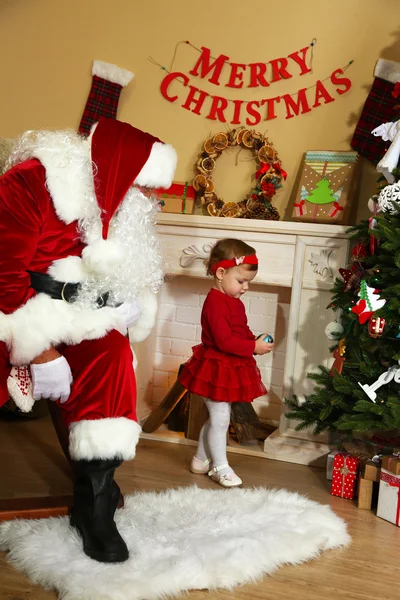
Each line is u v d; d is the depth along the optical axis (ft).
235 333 8.16
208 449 8.21
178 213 10.32
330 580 5.68
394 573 5.90
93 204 5.75
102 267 5.73
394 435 8.43
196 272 9.55
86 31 11.19
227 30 10.43
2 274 5.35
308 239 9.02
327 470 8.34
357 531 6.80
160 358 10.94
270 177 9.97
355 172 9.52
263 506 6.89
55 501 6.54
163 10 10.75
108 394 5.69
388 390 7.84
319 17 10.02
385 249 7.70
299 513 6.81
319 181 9.47
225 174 10.48
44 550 5.59
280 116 10.25
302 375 9.15
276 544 6.00
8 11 11.50
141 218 6.12
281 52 10.20
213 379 7.90
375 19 9.78
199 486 7.83
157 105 10.84
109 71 10.85
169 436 9.63
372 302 7.35
